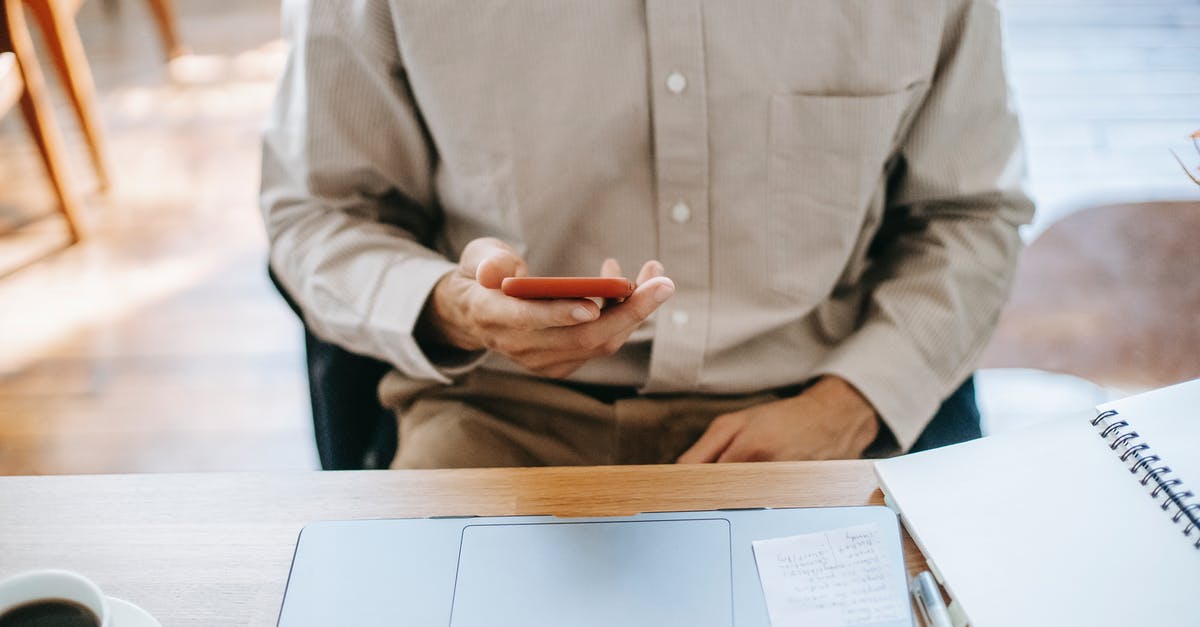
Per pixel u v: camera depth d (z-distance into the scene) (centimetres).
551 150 84
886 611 56
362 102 85
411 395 96
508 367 94
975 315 92
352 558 60
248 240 195
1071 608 55
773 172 84
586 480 65
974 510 60
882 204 92
